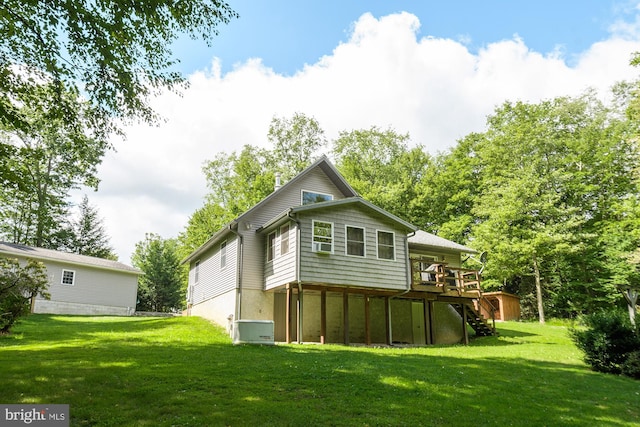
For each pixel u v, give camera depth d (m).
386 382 8.35
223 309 18.89
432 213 34.81
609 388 9.32
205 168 38.66
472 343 18.42
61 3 8.72
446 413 6.70
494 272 27.77
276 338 17.98
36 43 9.45
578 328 13.88
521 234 27.12
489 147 31.45
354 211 17.20
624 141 28.22
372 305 20.12
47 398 6.21
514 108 32.00
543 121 31.25
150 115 10.61
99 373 7.78
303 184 20.59
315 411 6.32
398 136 39.84
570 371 11.14
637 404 8.08
